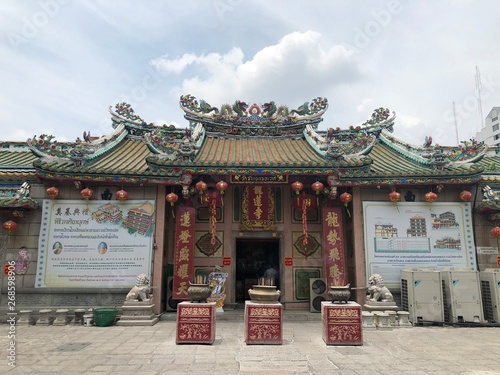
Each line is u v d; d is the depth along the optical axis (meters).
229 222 16.05
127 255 14.02
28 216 14.22
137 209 14.35
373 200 14.82
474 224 14.70
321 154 15.70
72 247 13.98
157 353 9.16
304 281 15.70
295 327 12.66
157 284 13.86
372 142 14.90
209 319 10.16
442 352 9.39
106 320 12.58
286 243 15.98
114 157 16.08
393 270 14.27
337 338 10.05
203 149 16.75
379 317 12.38
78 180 13.88
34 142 13.85
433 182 14.28
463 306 13.09
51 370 7.82
